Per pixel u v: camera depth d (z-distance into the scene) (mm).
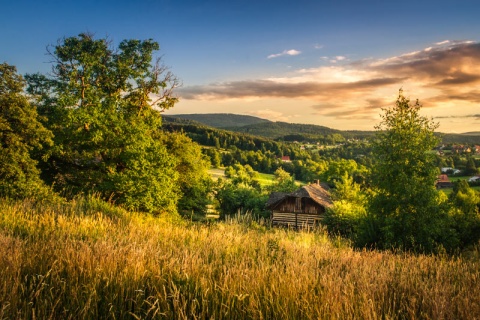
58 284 3234
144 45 30016
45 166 24719
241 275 3691
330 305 3068
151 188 20719
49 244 4633
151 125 28922
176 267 4109
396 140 15219
